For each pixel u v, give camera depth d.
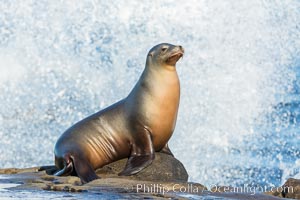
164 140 46.75
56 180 41.62
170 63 46.31
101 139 46.09
